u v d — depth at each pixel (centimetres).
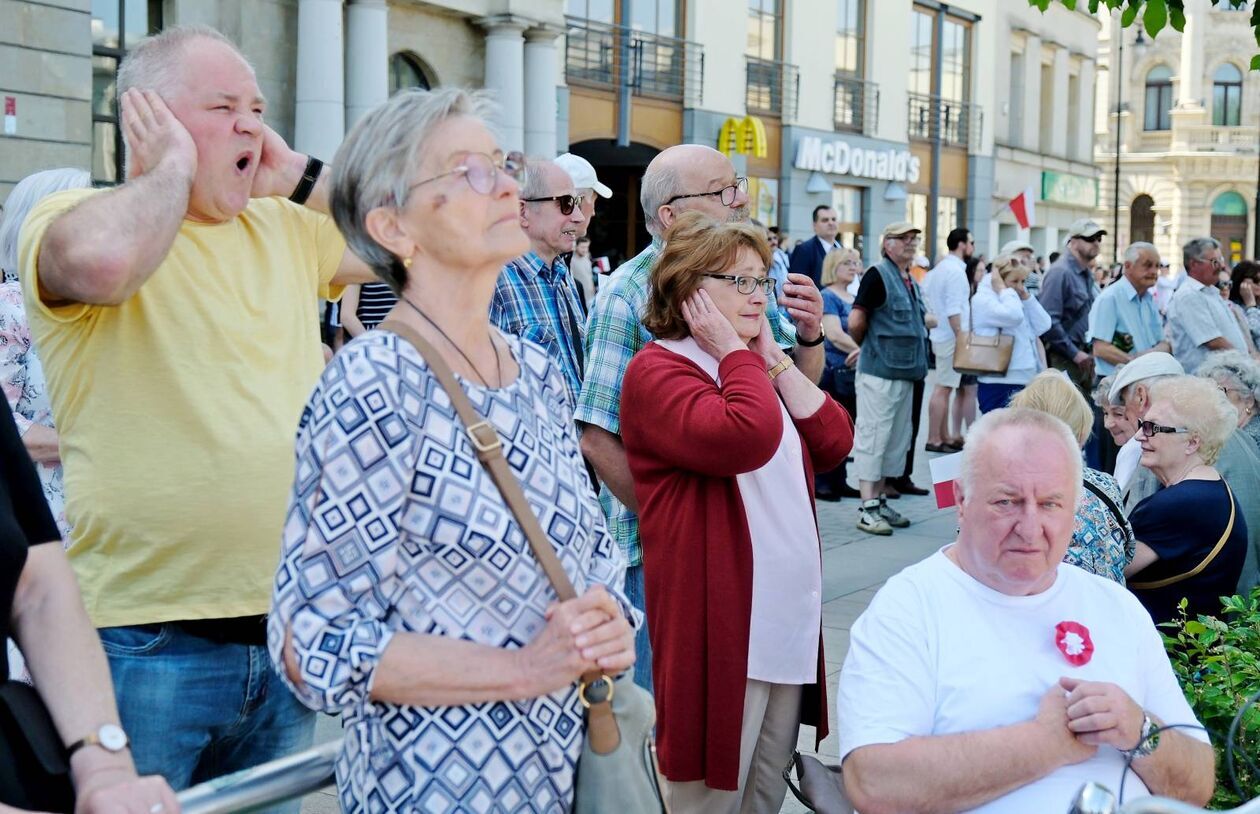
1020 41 3316
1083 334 1116
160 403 258
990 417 290
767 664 330
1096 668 282
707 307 328
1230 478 486
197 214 269
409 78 1630
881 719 279
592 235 2295
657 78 2097
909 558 806
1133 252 962
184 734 263
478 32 1675
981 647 283
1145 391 538
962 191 3075
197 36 267
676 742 325
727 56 2227
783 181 2409
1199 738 286
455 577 192
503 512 194
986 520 281
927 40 2862
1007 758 267
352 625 185
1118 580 383
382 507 186
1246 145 5469
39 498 192
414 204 196
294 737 287
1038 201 3494
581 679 204
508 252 200
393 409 187
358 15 1492
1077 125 3778
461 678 187
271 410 266
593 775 205
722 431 310
